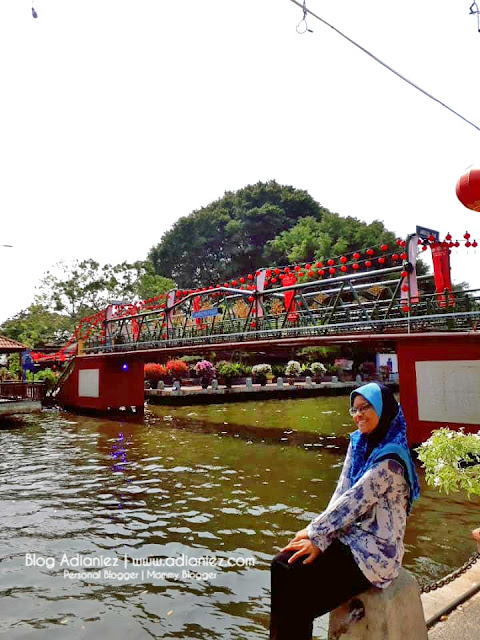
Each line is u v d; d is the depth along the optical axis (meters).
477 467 4.53
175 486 10.87
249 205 62.22
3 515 8.94
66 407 28.00
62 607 5.55
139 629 5.05
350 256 44.94
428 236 14.02
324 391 35.59
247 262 58.31
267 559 6.83
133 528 8.16
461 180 5.98
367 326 14.62
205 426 20.59
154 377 33.50
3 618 5.32
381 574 2.40
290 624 2.32
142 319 24.72
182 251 61.41
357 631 2.58
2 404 22.06
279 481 11.20
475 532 4.61
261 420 22.34
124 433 18.94
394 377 40.84
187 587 6.00
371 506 2.45
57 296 45.94
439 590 4.03
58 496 10.23
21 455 14.79
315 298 25.03
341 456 14.05
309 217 55.00
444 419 12.23
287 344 15.99
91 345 28.84
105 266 47.69
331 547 2.42
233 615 5.32
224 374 32.75
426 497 9.53
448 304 12.87
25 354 30.66
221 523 8.34
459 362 12.03
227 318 26.50
